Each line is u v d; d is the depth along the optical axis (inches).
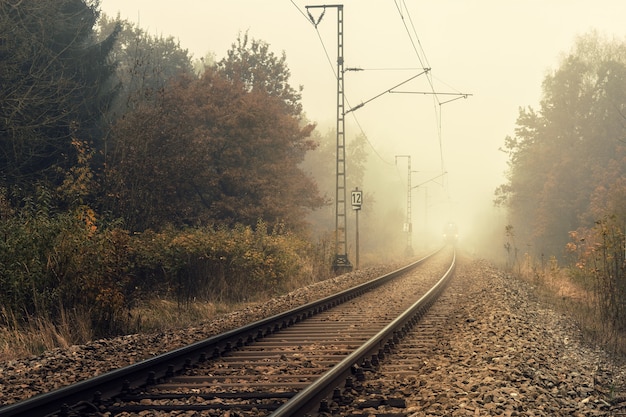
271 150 1549.0
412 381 312.3
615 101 2223.2
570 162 2223.2
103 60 1344.7
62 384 324.8
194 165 1162.6
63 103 1066.1
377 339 391.2
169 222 1040.8
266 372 345.4
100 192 951.6
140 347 437.1
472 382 299.6
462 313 604.1
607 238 630.5
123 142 976.3
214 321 575.5
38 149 1039.6
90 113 1179.3
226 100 1545.3
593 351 469.1
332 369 293.7
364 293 830.5
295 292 826.8
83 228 572.1
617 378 363.9
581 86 2342.5
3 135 970.1
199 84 1565.0
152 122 1045.2
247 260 835.4
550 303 745.6
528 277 1078.4
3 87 940.0
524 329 486.9
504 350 383.9
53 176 1069.8
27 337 458.0
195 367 359.6
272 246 948.6
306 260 1137.4
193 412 261.3
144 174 954.7
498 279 911.7
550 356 396.2
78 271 535.8
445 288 902.4
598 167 2100.1
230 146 1459.2
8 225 560.4
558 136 2373.3
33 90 997.2
